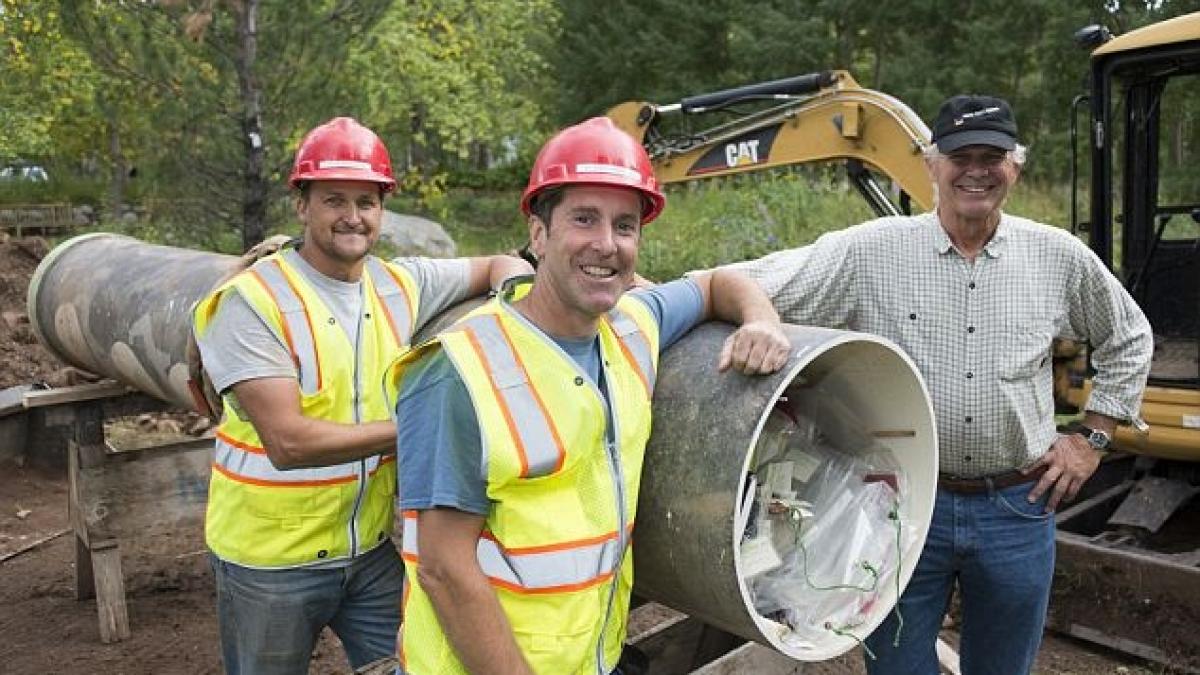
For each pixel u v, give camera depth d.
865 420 2.44
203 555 5.52
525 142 22.59
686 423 2.11
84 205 18.44
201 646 4.56
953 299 2.99
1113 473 5.62
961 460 3.03
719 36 24.97
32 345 8.55
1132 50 4.91
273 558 2.96
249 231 8.62
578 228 1.92
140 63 8.28
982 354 2.97
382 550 3.13
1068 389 5.09
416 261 3.23
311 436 2.73
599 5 25.80
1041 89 20.31
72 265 4.64
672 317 2.27
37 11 10.37
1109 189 5.15
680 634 3.10
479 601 1.89
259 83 8.40
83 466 4.59
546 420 1.91
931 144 3.01
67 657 4.48
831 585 2.26
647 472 2.15
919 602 3.10
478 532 1.92
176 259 4.24
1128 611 4.49
